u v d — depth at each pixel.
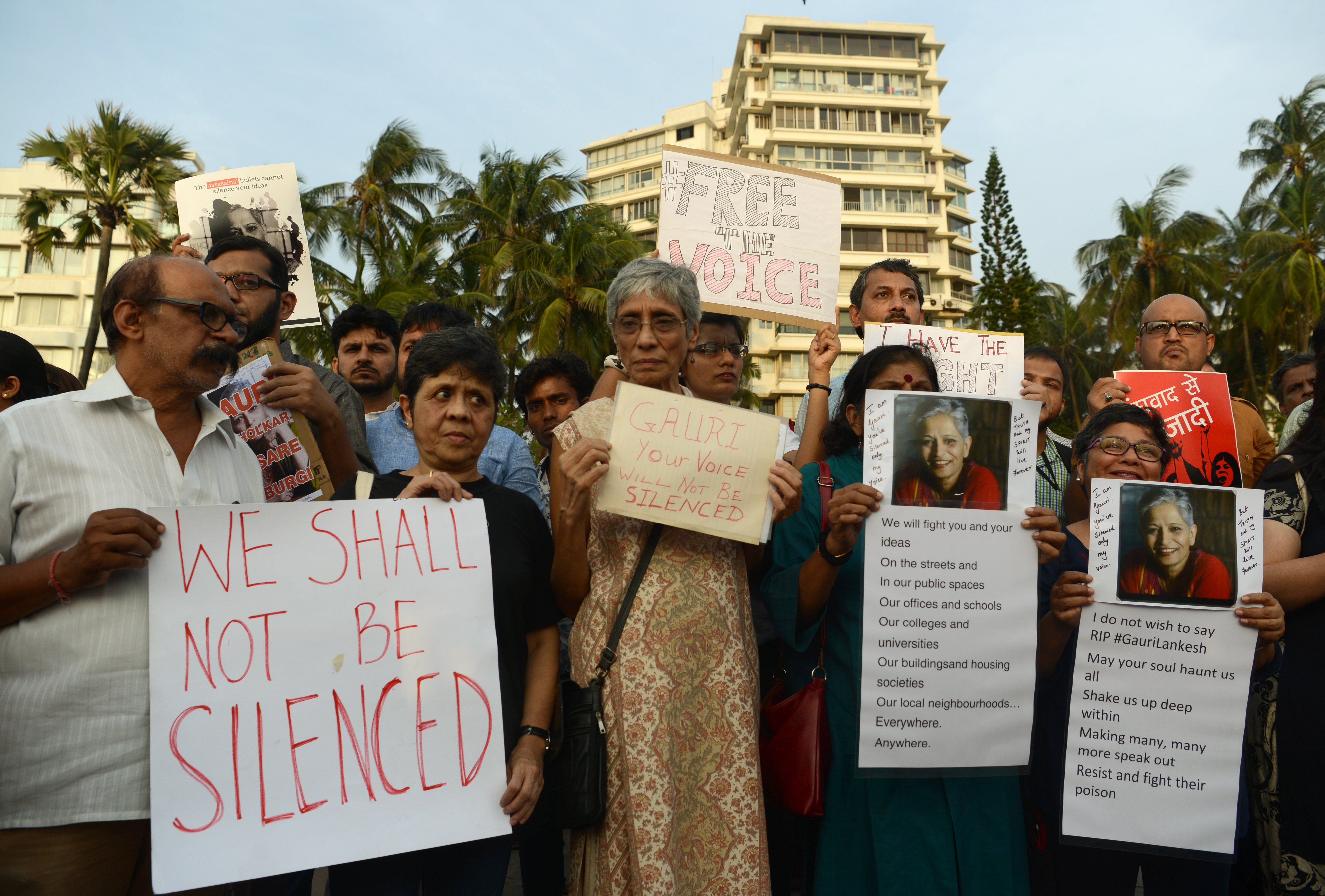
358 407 3.29
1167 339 3.81
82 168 27.39
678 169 3.75
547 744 2.22
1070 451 3.58
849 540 2.30
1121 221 37.19
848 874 2.34
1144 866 2.53
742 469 2.30
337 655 1.98
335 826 1.89
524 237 30.53
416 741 2.00
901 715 2.28
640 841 2.08
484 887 2.06
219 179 3.87
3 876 1.76
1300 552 2.45
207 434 2.11
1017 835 2.41
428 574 2.10
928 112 55.66
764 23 55.53
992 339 3.32
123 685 1.84
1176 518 2.38
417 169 33.19
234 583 1.93
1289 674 2.37
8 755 1.78
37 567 1.76
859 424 2.63
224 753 1.84
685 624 2.26
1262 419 4.27
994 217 31.06
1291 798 2.33
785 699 2.57
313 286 3.85
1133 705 2.35
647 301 2.47
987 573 2.33
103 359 44.53
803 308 3.74
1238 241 36.97
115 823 1.85
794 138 53.38
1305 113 35.81
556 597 2.43
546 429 4.19
